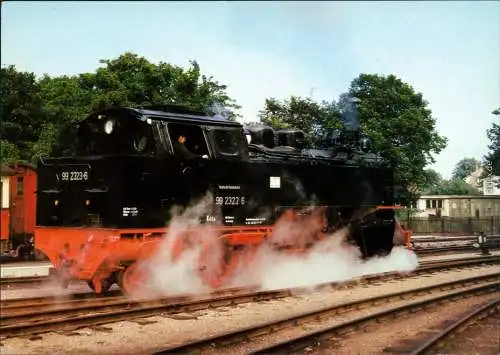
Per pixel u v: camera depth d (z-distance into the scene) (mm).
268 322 8672
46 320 8828
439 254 23656
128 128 11586
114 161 10828
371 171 16656
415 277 15602
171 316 9617
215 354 7402
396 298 11789
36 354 7359
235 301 11008
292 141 14977
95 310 9859
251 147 13734
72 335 8281
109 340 8117
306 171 14461
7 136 21625
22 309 9859
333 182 15273
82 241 10977
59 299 11031
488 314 10148
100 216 10953
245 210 12781
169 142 11430
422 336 8484
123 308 10172
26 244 19766
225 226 12367
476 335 8727
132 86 26969
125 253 10664
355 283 13789
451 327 8641
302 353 7547
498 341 8336
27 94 22203
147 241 10953
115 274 11180
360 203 16141
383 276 14922
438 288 13266
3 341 7809
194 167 11781
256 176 13070
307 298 11883
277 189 13578
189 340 8180
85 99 27156
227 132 12578
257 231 12953
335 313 10062
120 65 27984
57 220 11703
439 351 7754
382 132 22172
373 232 16391
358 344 8125
